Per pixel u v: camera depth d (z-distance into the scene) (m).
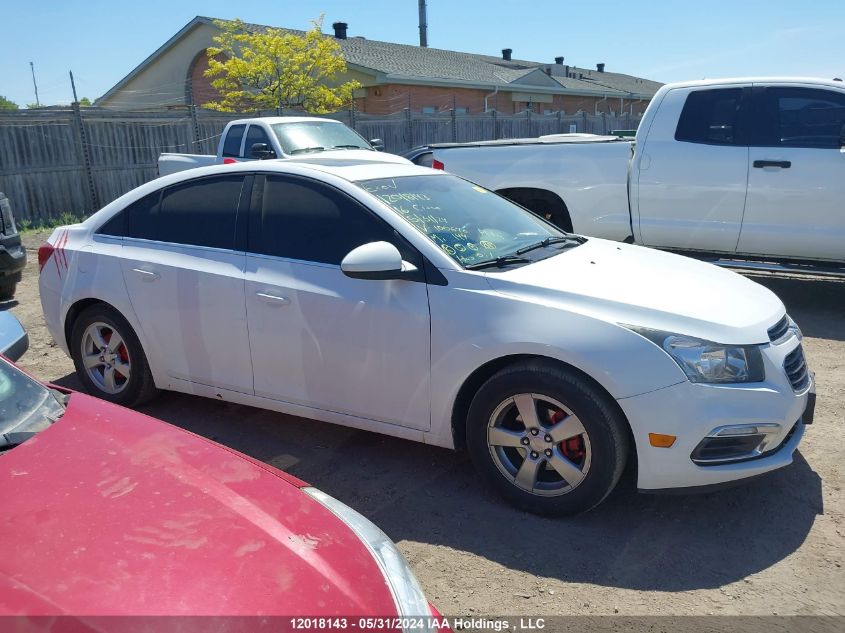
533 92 32.66
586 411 3.20
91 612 1.61
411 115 20.22
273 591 1.75
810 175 6.55
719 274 4.05
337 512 2.24
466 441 3.65
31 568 1.73
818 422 4.48
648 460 3.17
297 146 10.66
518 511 3.50
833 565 3.05
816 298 7.71
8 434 2.38
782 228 6.77
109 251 4.61
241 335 4.10
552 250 4.16
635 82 47.94
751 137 6.80
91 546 1.82
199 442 2.44
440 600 2.87
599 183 7.48
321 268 3.88
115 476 2.14
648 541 3.25
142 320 4.47
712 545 3.21
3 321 3.44
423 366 3.58
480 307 3.45
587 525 3.38
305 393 3.98
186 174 4.48
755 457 3.26
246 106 22.50
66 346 4.94
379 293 3.68
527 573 3.03
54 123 13.88
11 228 7.86
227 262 4.16
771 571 3.02
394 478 3.87
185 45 26.89
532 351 3.29
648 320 3.24
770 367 3.28
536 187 7.76
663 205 7.24
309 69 22.06
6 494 2.03
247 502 2.10
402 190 4.13
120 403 4.75
